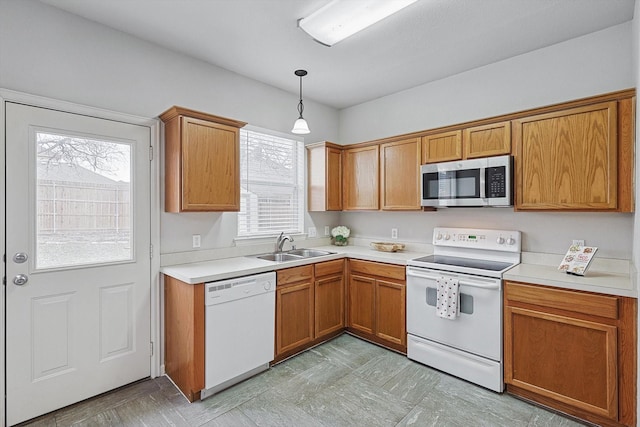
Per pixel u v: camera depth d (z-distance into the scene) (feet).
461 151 9.28
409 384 8.01
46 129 6.80
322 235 13.24
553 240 8.56
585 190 7.24
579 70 8.20
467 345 8.05
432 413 6.88
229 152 8.87
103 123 7.57
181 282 7.65
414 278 9.12
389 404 7.20
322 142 11.98
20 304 6.51
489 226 9.70
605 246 7.81
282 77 10.64
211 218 9.64
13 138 6.42
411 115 11.61
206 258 9.47
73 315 7.16
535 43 8.52
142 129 8.20
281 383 8.07
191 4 6.87
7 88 6.39
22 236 6.53
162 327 8.54
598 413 6.31
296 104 12.16
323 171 12.08
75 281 7.18
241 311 8.00
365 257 10.55
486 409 7.00
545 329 6.95
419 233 11.36
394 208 10.89
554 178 7.66
